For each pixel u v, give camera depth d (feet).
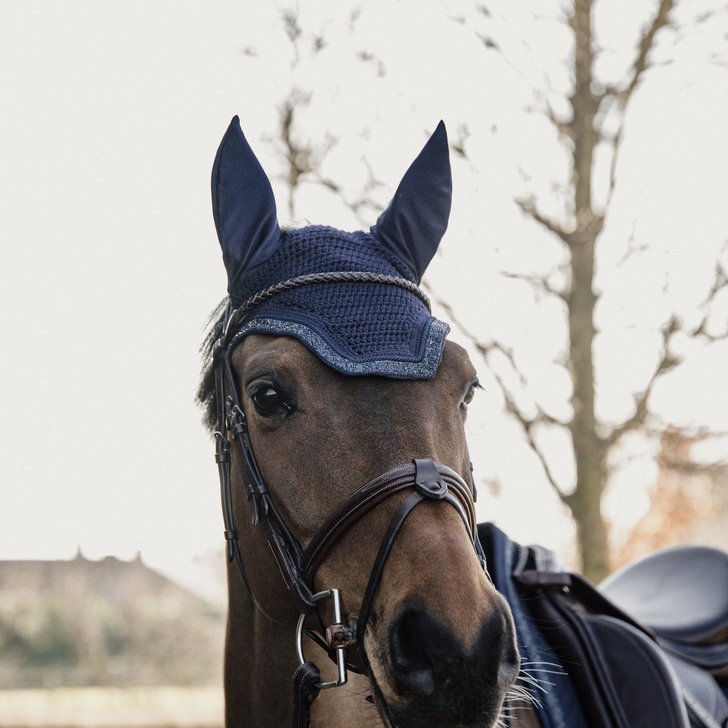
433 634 4.89
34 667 51.85
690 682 8.27
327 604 5.59
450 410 5.80
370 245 6.57
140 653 51.42
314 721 6.64
